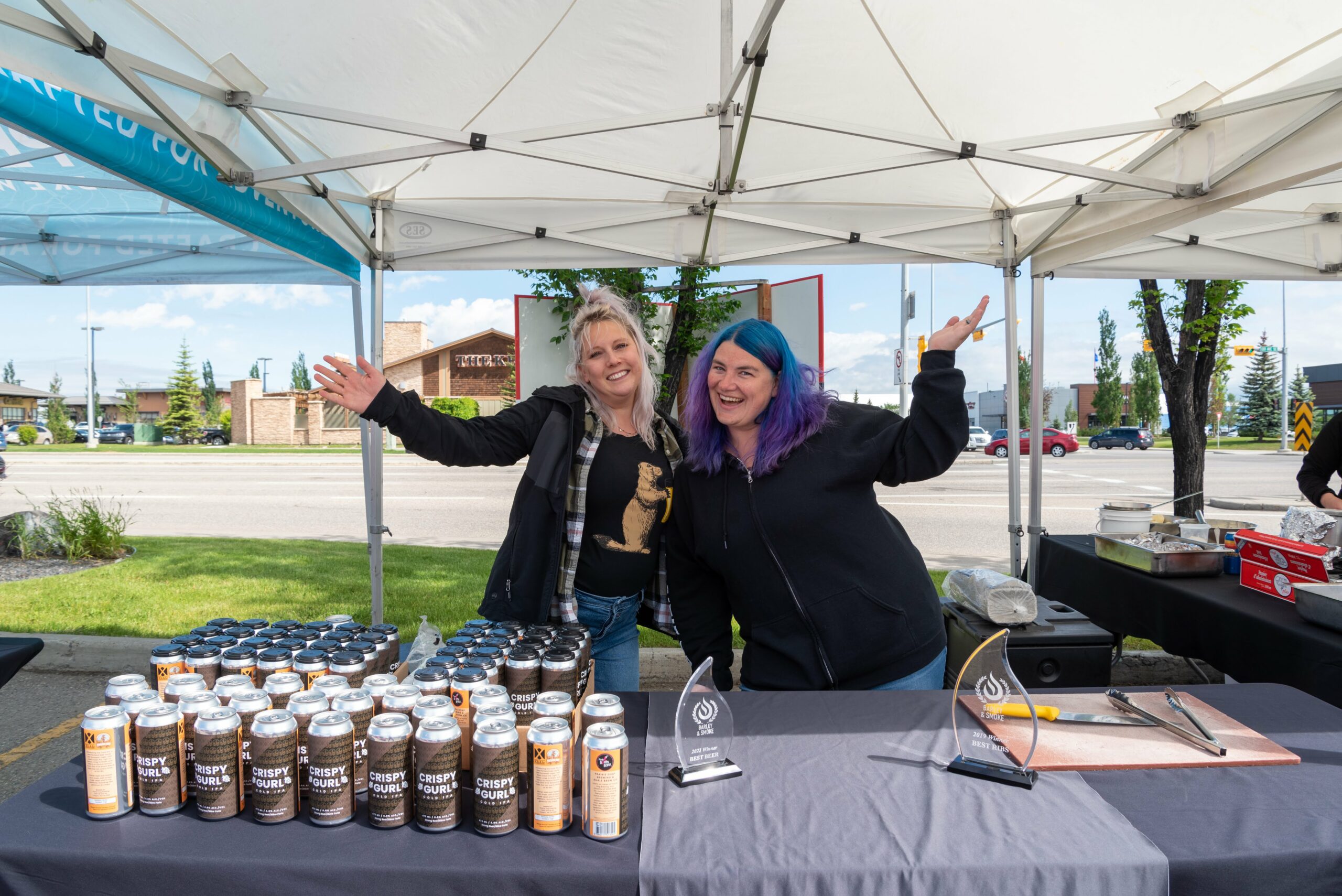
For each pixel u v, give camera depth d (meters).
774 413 1.96
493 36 2.54
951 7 2.44
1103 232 3.30
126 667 4.34
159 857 1.06
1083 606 3.55
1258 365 54.44
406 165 3.33
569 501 2.14
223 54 2.32
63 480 16.70
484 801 1.15
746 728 1.56
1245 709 1.65
